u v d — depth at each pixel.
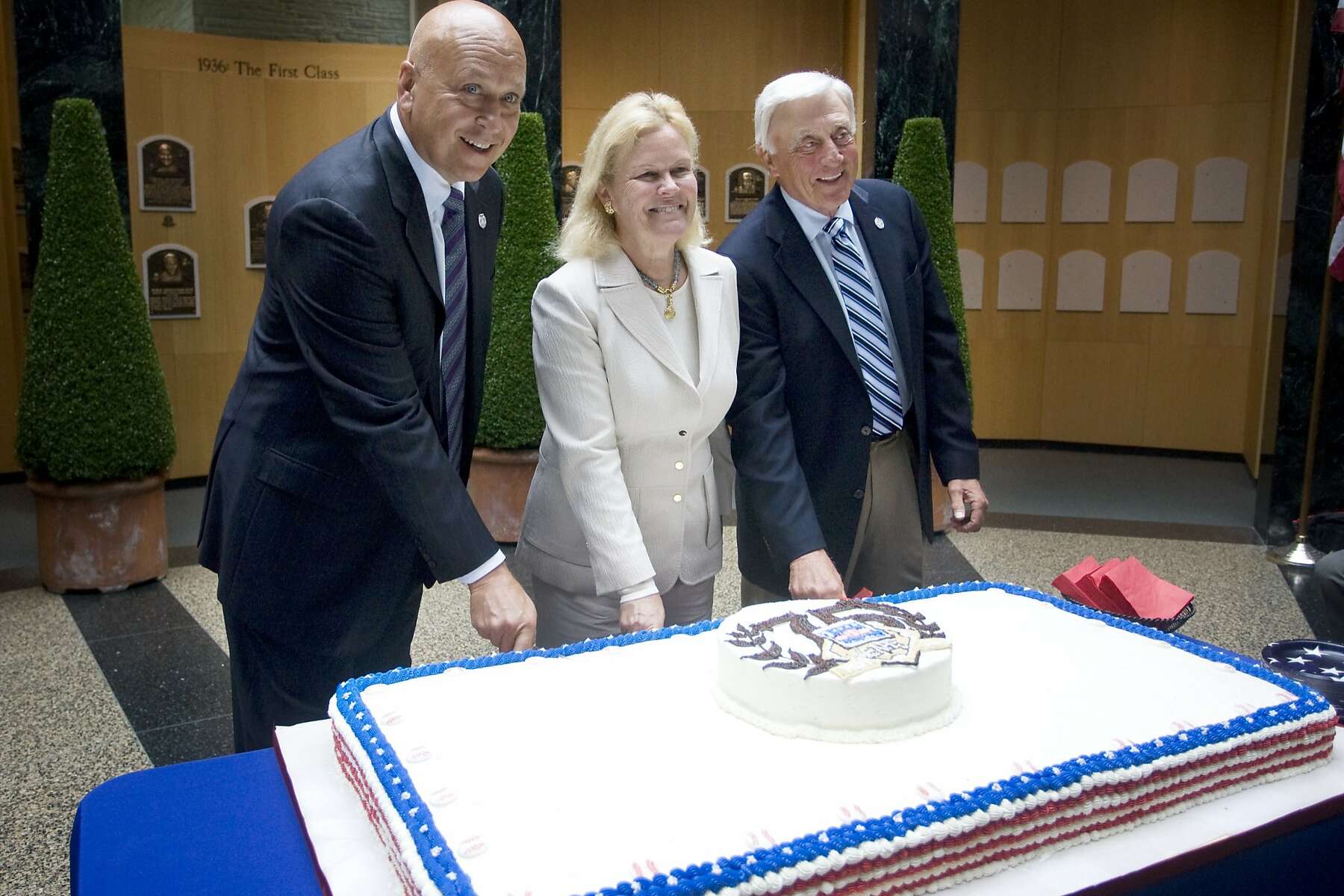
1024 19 8.29
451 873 1.12
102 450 5.04
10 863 2.85
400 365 1.92
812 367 2.50
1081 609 2.02
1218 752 1.42
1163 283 8.33
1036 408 8.82
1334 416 5.64
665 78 7.75
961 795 1.26
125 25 6.59
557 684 1.66
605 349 2.13
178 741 3.63
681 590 2.38
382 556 2.06
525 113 5.68
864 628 1.63
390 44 7.17
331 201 1.83
